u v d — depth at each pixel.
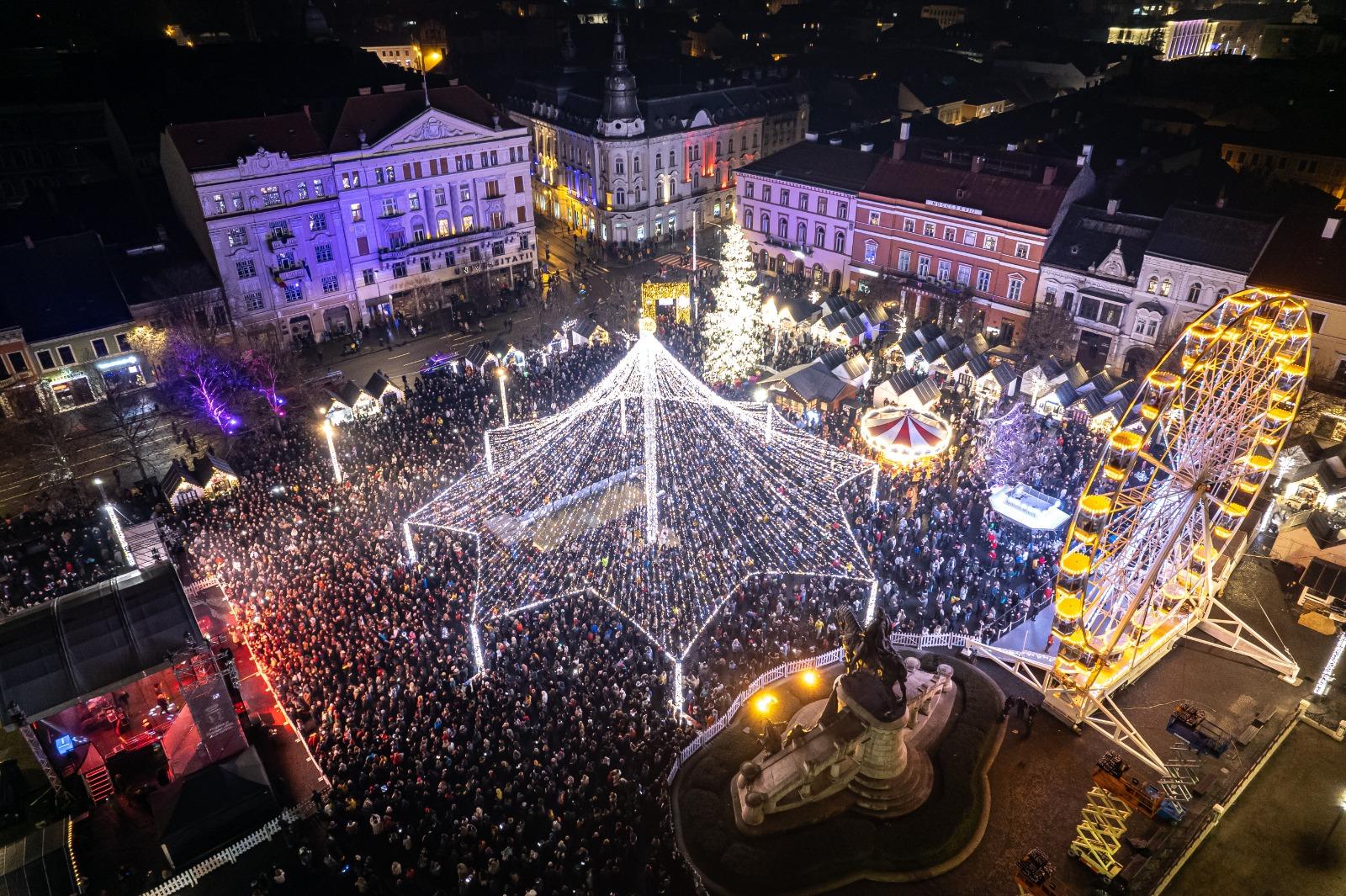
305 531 48.91
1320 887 27.53
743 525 48.69
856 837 30.08
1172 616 37.03
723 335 67.00
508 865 30.88
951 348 68.25
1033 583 44.84
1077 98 116.44
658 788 33.72
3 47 125.56
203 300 70.38
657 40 159.50
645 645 40.75
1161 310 66.31
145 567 40.12
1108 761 31.06
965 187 78.56
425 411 62.56
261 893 30.75
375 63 115.62
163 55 100.62
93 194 76.75
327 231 76.94
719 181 108.44
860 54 160.38
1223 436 32.81
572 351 72.12
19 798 35.41
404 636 40.31
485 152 84.38
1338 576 40.78
